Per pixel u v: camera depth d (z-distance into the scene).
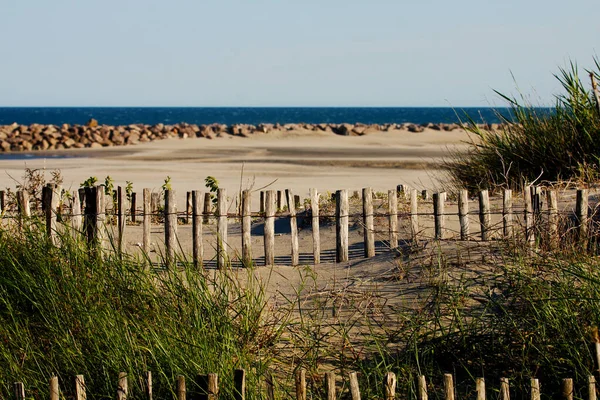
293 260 13.83
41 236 10.24
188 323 8.56
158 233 17.55
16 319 8.72
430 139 79.75
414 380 7.96
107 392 7.43
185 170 43.22
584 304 8.47
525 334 8.45
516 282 9.59
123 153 58.66
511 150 19.05
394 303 10.52
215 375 6.77
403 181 36.94
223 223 13.44
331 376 6.78
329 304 10.81
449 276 10.95
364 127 100.56
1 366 7.78
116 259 9.58
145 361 7.66
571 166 17.61
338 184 35.81
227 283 10.01
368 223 13.66
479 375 8.26
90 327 8.21
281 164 47.69
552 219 12.06
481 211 13.46
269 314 10.12
